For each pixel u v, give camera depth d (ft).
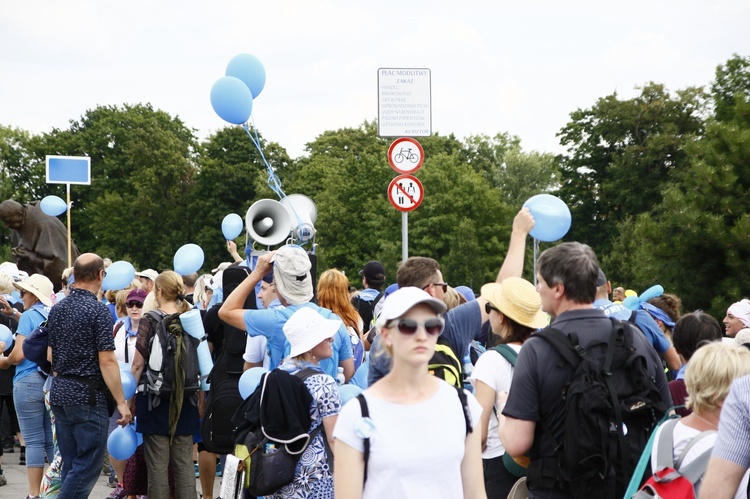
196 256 30.76
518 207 227.20
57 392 22.06
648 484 11.60
